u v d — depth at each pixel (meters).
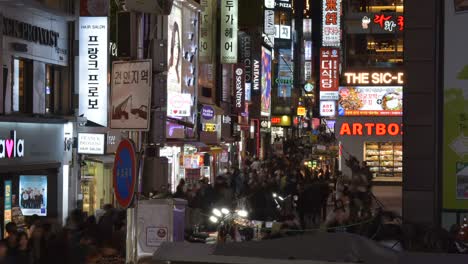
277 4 131.75
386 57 68.69
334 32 79.69
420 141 23.33
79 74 33.03
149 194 19.20
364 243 11.15
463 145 23.06
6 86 28.56
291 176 41.78
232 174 42.72
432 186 23.30
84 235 19.30
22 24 29.66
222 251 11.38
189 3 44.78
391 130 66.62
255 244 11.49
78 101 33.59
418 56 23.27
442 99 23.16
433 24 23.09
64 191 32.59
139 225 18.09
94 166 35.62
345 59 68.38
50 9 31.08
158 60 16.36
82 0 32.84
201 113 50.72
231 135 67.12
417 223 20.19
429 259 10.83
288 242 11.39
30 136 30.00
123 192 15.53
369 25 68.94
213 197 32.53
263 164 56.12
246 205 31.03
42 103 31.72
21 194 32.09
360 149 67.00
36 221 21.19
